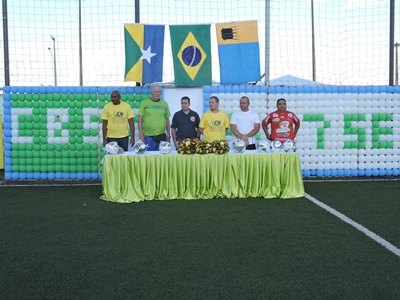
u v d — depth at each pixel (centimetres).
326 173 879
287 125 746
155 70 826
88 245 417
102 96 839
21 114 838
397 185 770
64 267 359
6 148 844
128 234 454
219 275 340
